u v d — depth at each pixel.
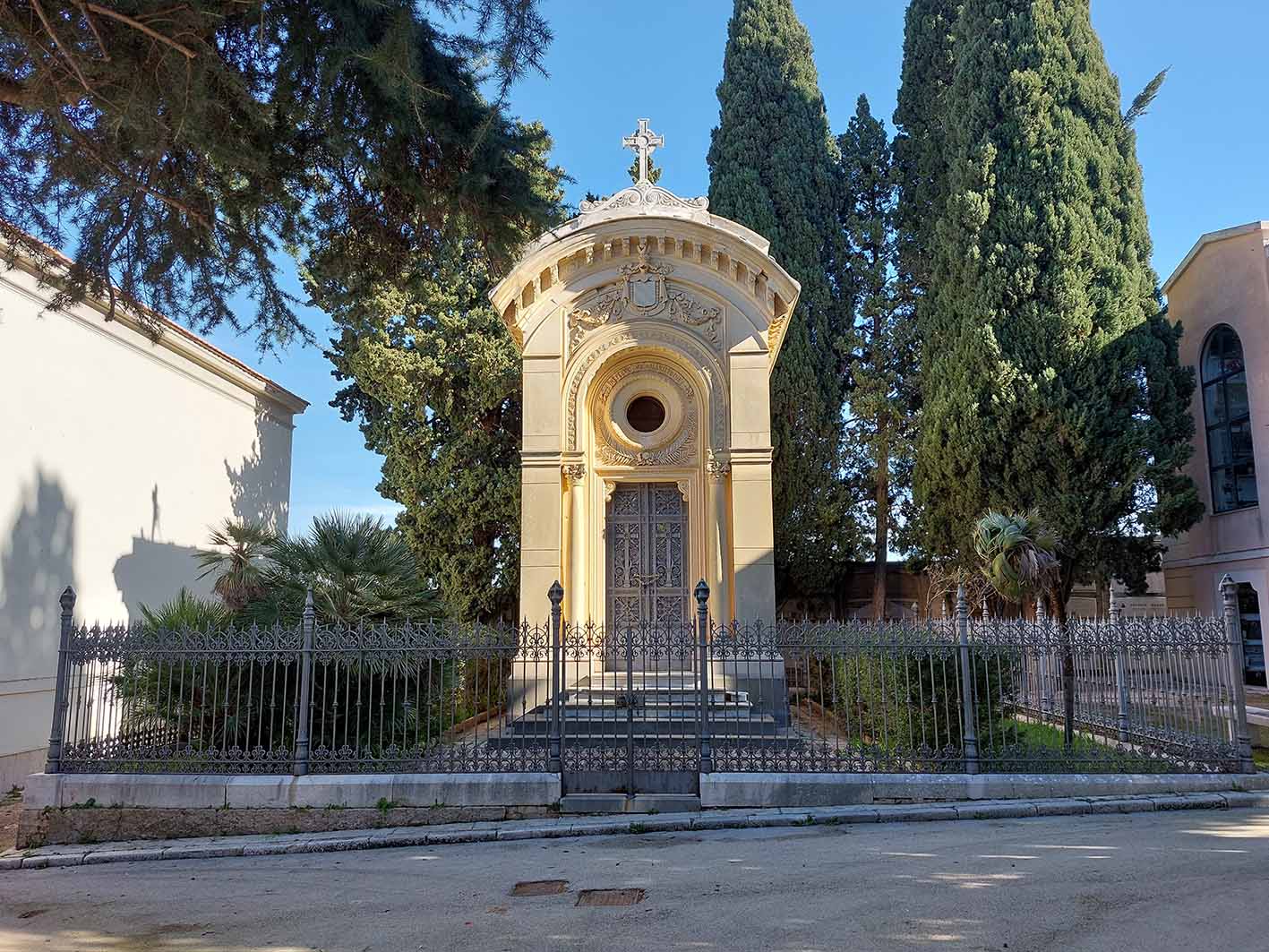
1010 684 10.61
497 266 9.83
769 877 7.18
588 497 14.86
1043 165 18.55
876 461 23.11
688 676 14.00
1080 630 10.83
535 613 14.05
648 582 14.81
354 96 7.85
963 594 10.49
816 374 23.05
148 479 16.19
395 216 9.42
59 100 6.83
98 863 8.89
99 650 10.29
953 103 20.59
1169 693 10.80
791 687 18.36
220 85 7.08
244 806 9.66
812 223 24.17
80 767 10.02
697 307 15.06
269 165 7.97
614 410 15.24
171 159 7.99
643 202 15.38
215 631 10.64
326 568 11.73
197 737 10.76
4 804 12.14
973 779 9.65
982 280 18.55
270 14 7.24
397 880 7.68
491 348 20.45
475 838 9.05
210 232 8.31
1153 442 17.02
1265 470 16.80
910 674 10.45
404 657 10.27
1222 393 18.38
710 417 14.70
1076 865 7.12
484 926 6.30
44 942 6.36
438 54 7.86
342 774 9.88
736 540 14.09
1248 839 7.83
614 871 7.62
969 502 18.53
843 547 22.58
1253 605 17.36
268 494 20.75
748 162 24.25
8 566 12.92
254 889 7.59
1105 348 17.48
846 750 10.23
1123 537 17.72
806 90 24.91
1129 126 19.16
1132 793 9.60
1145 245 18.73
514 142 8.80
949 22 24.12
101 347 14.98
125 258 8.18
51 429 13.82
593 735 10.77
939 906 6.21
